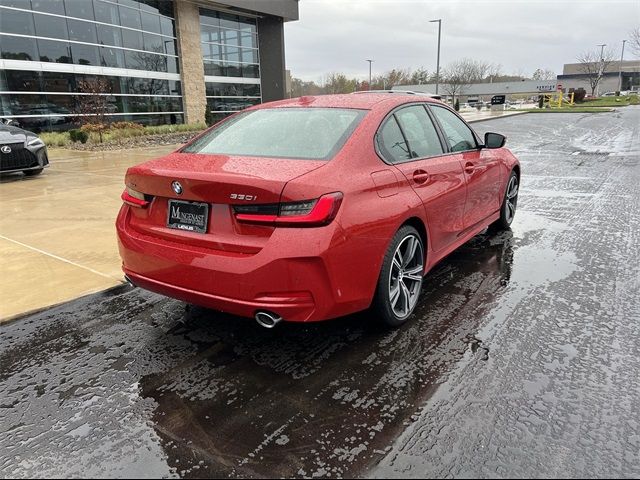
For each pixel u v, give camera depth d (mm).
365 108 3393
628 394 2531
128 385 2738
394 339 3182
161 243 2938
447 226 3861
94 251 4938
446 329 3293
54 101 20031
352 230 2717
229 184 2600
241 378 2787
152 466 2131
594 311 3508
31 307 3688
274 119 3482
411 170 3357
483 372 2766
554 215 6324
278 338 3236
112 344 3193
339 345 3125
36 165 9477
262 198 2555
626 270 4316
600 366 2797
